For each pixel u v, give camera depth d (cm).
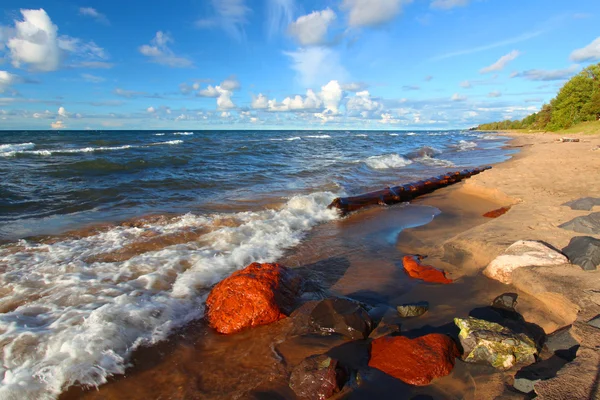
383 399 291
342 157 2388
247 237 738
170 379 327
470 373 315
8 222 793
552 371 301
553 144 3116
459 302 455
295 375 313
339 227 847
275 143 3819
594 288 394
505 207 898
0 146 2708
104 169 1591
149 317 420
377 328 402
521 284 452
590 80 5222
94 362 341
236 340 387
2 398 291
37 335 373
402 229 820
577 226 588
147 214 883
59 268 555
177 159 1950
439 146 3831
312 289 509
